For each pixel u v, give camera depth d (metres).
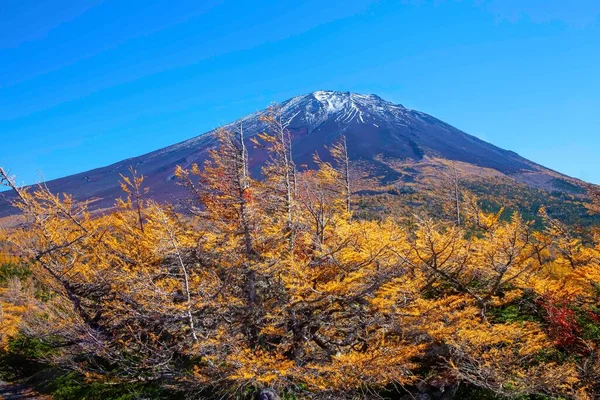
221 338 8.60
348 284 8.26
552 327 9.38
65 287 10.55
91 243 11.02
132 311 8.67
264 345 9.32
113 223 11.29
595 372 8.23
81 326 9.54
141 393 9.78
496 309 10.88
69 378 11.96
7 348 15.56
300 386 8.55
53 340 11.55
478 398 8.65
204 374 8.22
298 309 8.69
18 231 10.78
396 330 8.60
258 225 9.27
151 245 9.62
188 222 10.84
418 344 8.72
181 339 9.73
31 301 14.57
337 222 9.27
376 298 8.33
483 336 8.34
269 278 9.32
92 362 11.28
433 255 9.07
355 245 8.84
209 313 8.91
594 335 9.16
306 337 8.85
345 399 7.88
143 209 11.81
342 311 9.01
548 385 8.04
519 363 8.55
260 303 9.23
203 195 10.67
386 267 8.84
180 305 8.07
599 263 10.65
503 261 9.84
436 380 8.93
